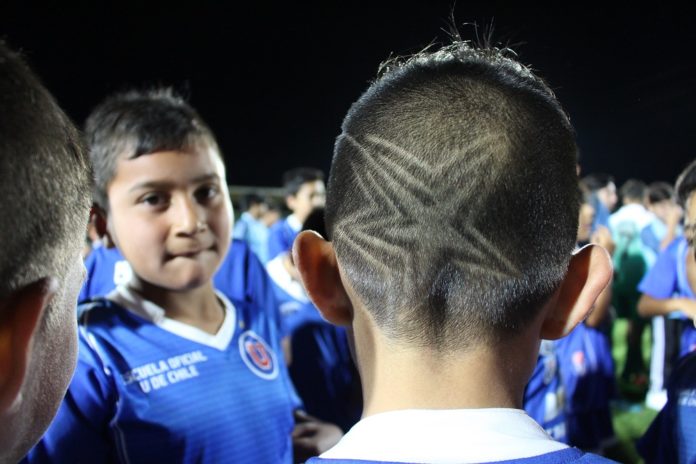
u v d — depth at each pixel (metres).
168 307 1.25
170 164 1.17
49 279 0.45
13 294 0.43
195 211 1.20
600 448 2.96
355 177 0.63
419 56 0.82
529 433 0.58
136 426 1.11
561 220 0.60
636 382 4.80
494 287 0.58
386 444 0.57
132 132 1.17
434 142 0.60
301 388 2.74
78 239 0.49
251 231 6.81
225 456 1.19
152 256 1.19
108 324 1.17
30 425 0.50
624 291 4.87
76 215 0.48
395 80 0.68
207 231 1.23
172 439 1.13
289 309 2.82
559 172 0.60
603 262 0.65
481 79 0.64
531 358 0.63
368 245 0.61
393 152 0.61
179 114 1.23
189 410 1.17
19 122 0.41
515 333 0.60
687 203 1.33
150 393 1.14
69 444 1.05
